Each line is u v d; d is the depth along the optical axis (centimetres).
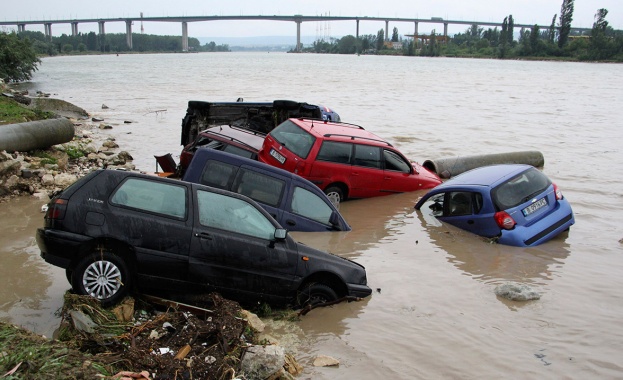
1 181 1236
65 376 453
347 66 12331
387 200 1344
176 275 660
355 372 581
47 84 5447
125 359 514
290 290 711
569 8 18525
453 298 782
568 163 1820
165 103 3584
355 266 760
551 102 4100
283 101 1667
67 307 600
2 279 766
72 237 626
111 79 6397
